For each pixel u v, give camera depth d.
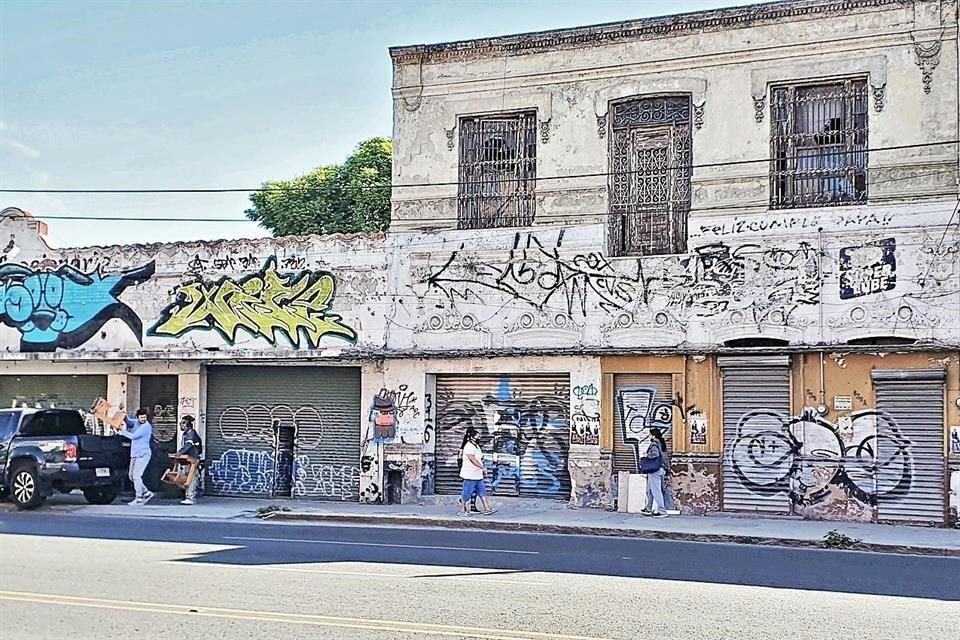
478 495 21.27
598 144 22.08
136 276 25.55
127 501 24.45
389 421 23.25
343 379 24.25
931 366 19.27
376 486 23.25
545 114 22.50
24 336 26.55
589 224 21.84
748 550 16.23
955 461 18.97
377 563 13.77
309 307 23.91
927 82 19.84
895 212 19.61
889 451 19.52
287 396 24.72
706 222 20.98
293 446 24.62
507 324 22.28
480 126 23.23
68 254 26.28
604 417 21.52
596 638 9.19
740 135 21.03
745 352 20.41
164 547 15.49
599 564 13.88
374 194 40.12
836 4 20.45
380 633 9.37
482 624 9.73
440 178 23.25
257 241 24.50
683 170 21.67
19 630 9.55
